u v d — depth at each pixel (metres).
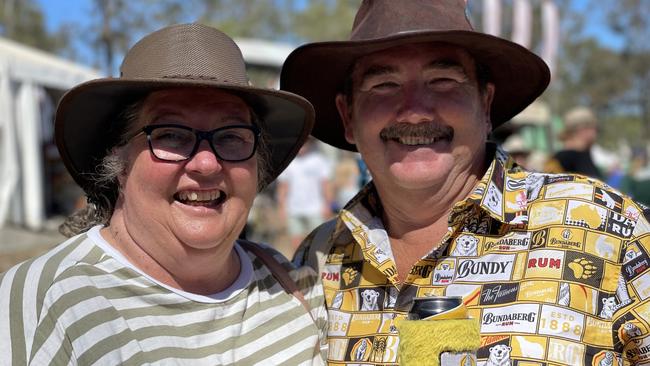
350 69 2.61
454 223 2.35
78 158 2.33
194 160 2.12
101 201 2.35
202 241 2.14
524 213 2.30
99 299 2.02
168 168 2.12
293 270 2.56
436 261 2.37
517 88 2.73
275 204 11.98
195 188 2.14
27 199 11.26
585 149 7.14
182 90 2.14
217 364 2.13
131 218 2.20
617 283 2.13
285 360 2.29
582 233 2.20
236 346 2.24
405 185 2.40
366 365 2.38
